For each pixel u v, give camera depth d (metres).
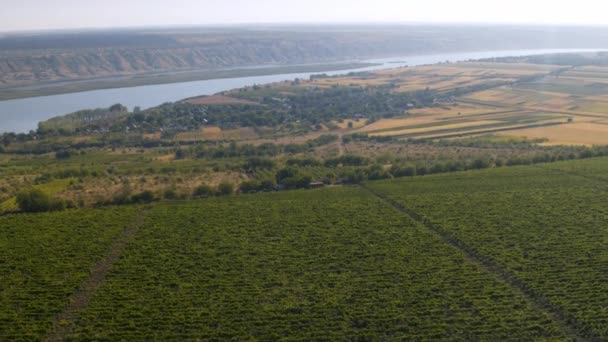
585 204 129.12
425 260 101.44
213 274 97.38
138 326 81.19
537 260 99.88
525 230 114.44
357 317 81.69
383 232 115.62
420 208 129.88
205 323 81.56
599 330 77.00
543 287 89.75
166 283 94.12
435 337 77.00
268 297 88.81
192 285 93.12
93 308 86.00
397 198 138.50
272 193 148.50
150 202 143.25
